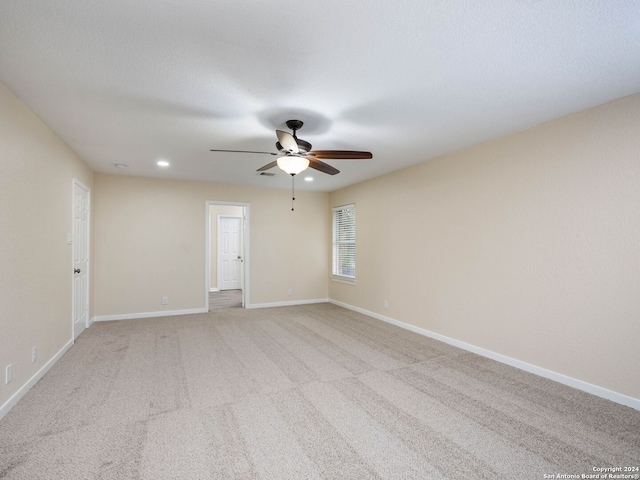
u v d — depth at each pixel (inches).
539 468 68.4
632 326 92.7
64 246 135.9
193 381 110.5
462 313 145.3
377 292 203.8
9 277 90.2
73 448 73.6
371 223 209.9
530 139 118.1
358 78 84.3
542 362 114.5
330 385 107.9
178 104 99.0
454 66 78.5
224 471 66.9
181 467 67.9
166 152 149.6
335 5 58.2
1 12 59.3
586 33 65.8
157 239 209.3
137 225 204.2
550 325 112.2
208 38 67.8
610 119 97.0
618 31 65.1
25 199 99.7
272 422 85.4
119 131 121.8
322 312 222.4
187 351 141.3
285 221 249.6
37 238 108.4
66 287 139.0
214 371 119.2
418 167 170.9
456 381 111.0
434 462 70.1
